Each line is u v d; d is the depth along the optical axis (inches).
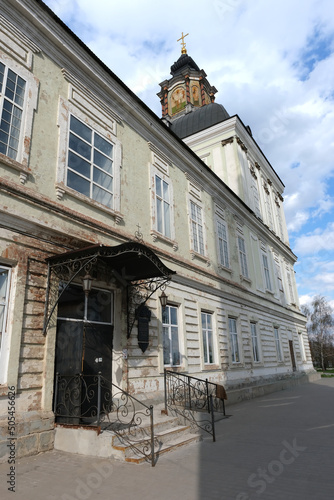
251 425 366.3
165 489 185.3
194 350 502.9
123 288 387.5
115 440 242.4
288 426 356.5
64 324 305.6
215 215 681.6
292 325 1095.0
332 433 317.7
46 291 288.0
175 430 292.8
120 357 362.0
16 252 268.7
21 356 257.4
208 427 349.7
